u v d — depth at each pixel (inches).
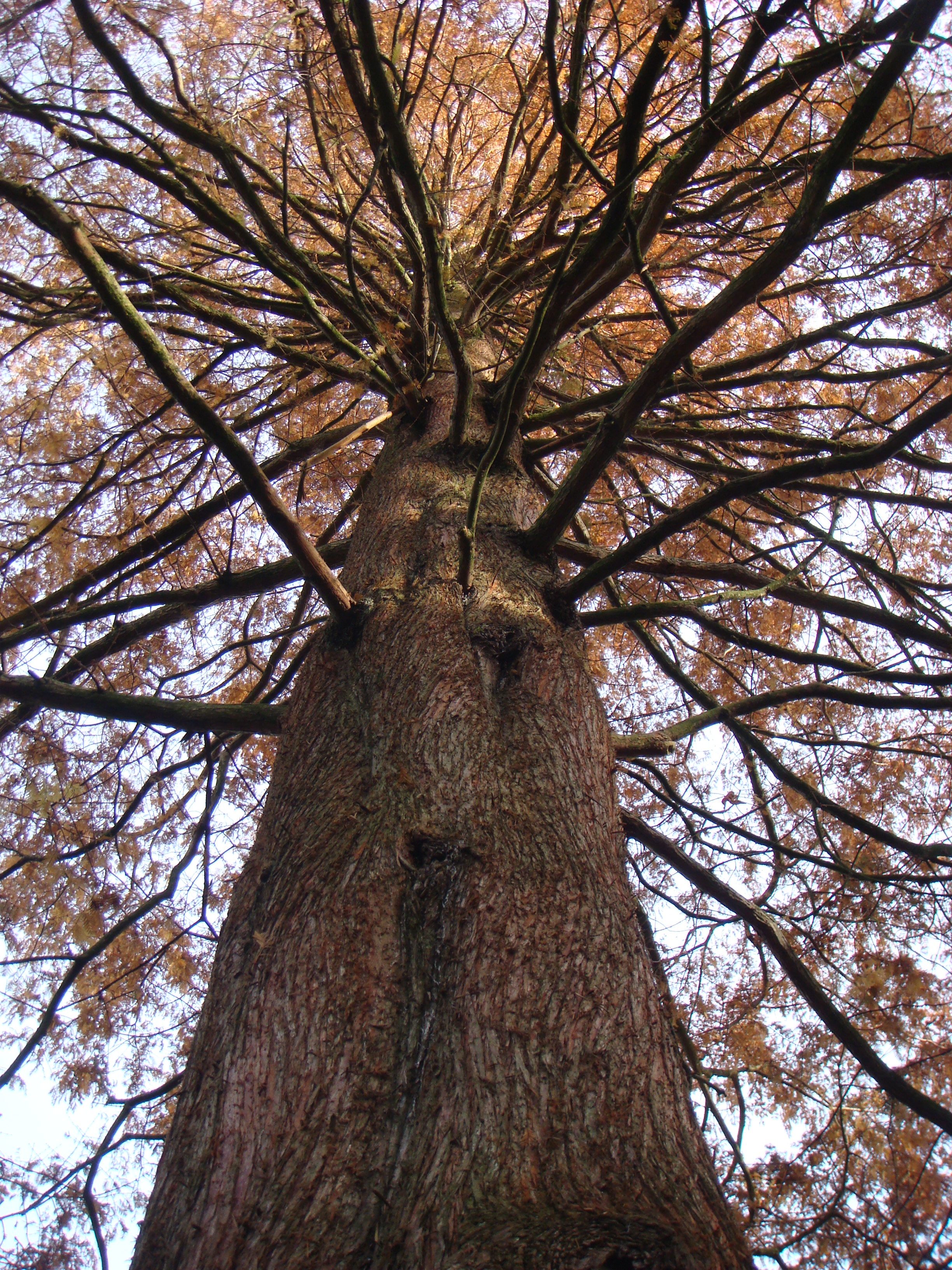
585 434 158.2
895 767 167.5
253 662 184.1
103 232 138.9
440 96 182.5
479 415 152.9
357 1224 55.5
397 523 124.9
